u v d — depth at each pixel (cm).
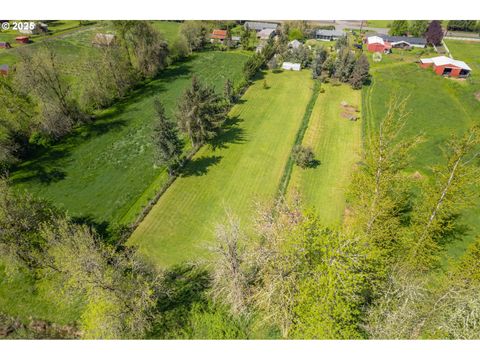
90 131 5844
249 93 7362
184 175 4712
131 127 5991
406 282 2488
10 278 3294
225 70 8744
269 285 2467
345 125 6044
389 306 2455
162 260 3494
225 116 6144
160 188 4406
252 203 4197
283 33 10831
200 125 4981
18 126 5025
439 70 8100
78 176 4766
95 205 4228
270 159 5084
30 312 3058
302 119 6238
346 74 7738
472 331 2212
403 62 9269
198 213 4081
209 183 4562
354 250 2319
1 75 5244
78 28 12019
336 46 10150
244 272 2894
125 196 4356
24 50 5434
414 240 3073
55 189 4512
